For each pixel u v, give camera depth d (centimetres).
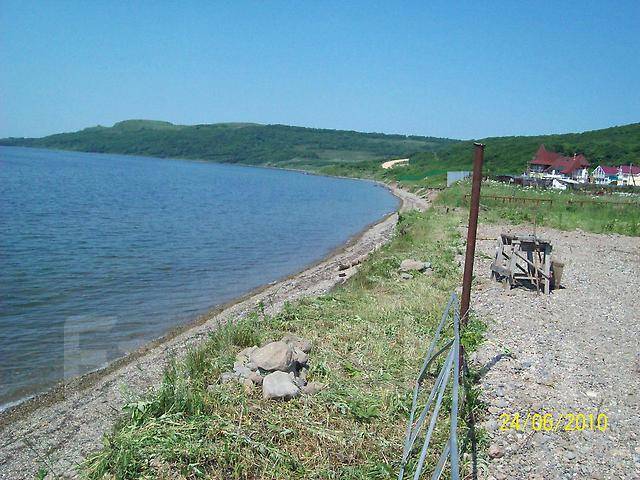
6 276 1806
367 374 843
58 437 797
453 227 2556
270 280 1956
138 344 1215
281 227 3547
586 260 1881
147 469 589
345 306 1213
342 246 2825
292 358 818
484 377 835
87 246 2434
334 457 631
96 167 10338
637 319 1165
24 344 1195
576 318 1155
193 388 745
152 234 2900
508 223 2838
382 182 10519
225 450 612
